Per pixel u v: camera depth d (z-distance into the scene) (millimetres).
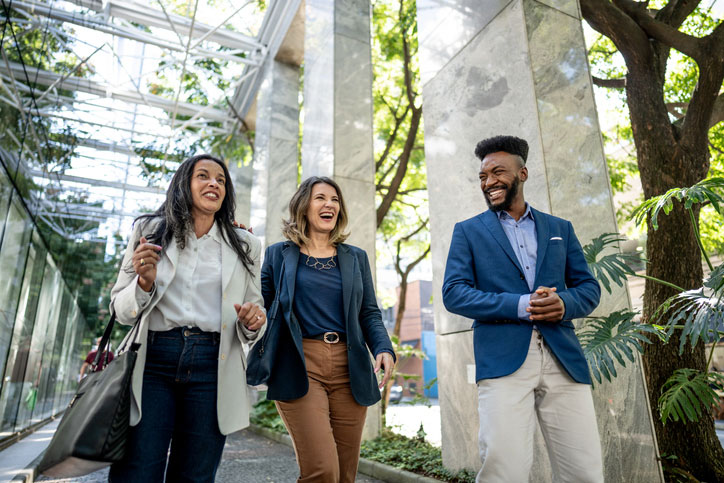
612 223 3240
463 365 3684
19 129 5184
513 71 3459
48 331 8391
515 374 1839
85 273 14141
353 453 2188
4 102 4559
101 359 1663
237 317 1858
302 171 7320
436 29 4438
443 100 4234
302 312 2209
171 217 1835
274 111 10773
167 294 1755
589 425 1842
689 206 2590
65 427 1396
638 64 5133
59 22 6805
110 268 18172
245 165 14219
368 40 7004
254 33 12273
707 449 3826
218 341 1791
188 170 1938
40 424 8344
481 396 1895
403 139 11664
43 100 6297
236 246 1943
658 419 4035
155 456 1581
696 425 3881
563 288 2012
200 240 1915
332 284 2287
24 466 4359
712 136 6199
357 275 2354
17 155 5160
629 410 2895
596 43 7379
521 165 2172
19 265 5605
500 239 2068
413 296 33938
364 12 7086
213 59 12750
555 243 2072
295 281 2266
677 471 3664
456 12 4176
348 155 6414
